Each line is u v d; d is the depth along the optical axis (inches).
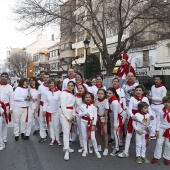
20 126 290.2
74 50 1585.9
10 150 241.9
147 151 245.0
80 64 1422.2
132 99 228.8
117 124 236.1
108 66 732.0
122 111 249.1
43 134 273.6
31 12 692.1
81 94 239.9
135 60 1119.6
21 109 275.6
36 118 303.0
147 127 213.3
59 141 263.3
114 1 713.0
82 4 719.7
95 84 301.6
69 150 239.0
